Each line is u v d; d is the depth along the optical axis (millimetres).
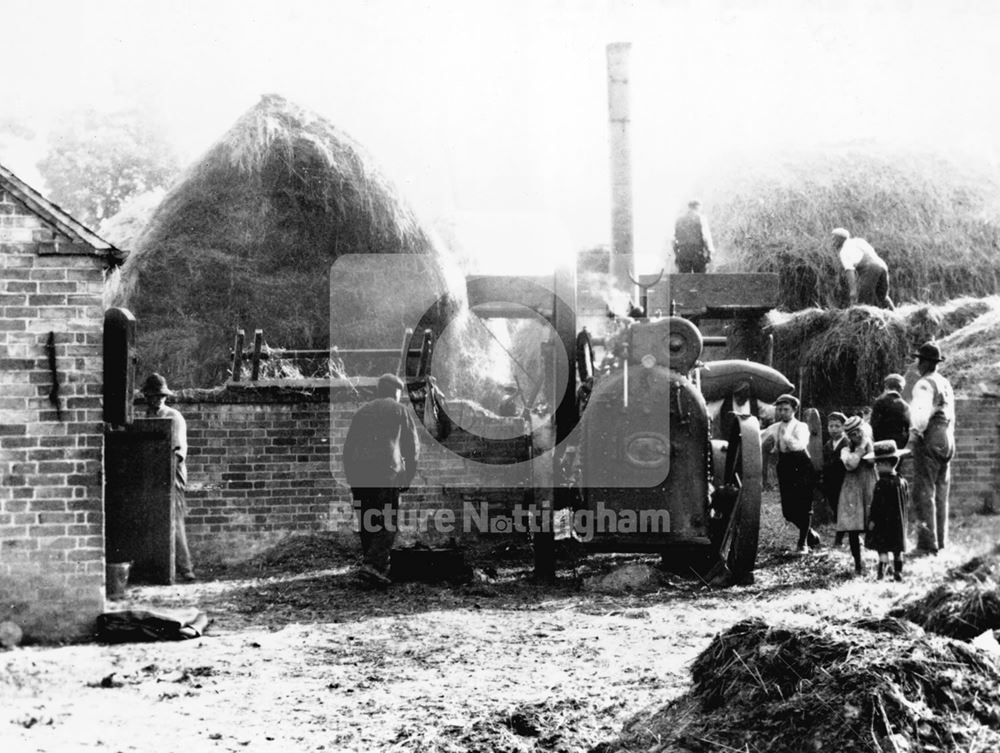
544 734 6941
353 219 17734
